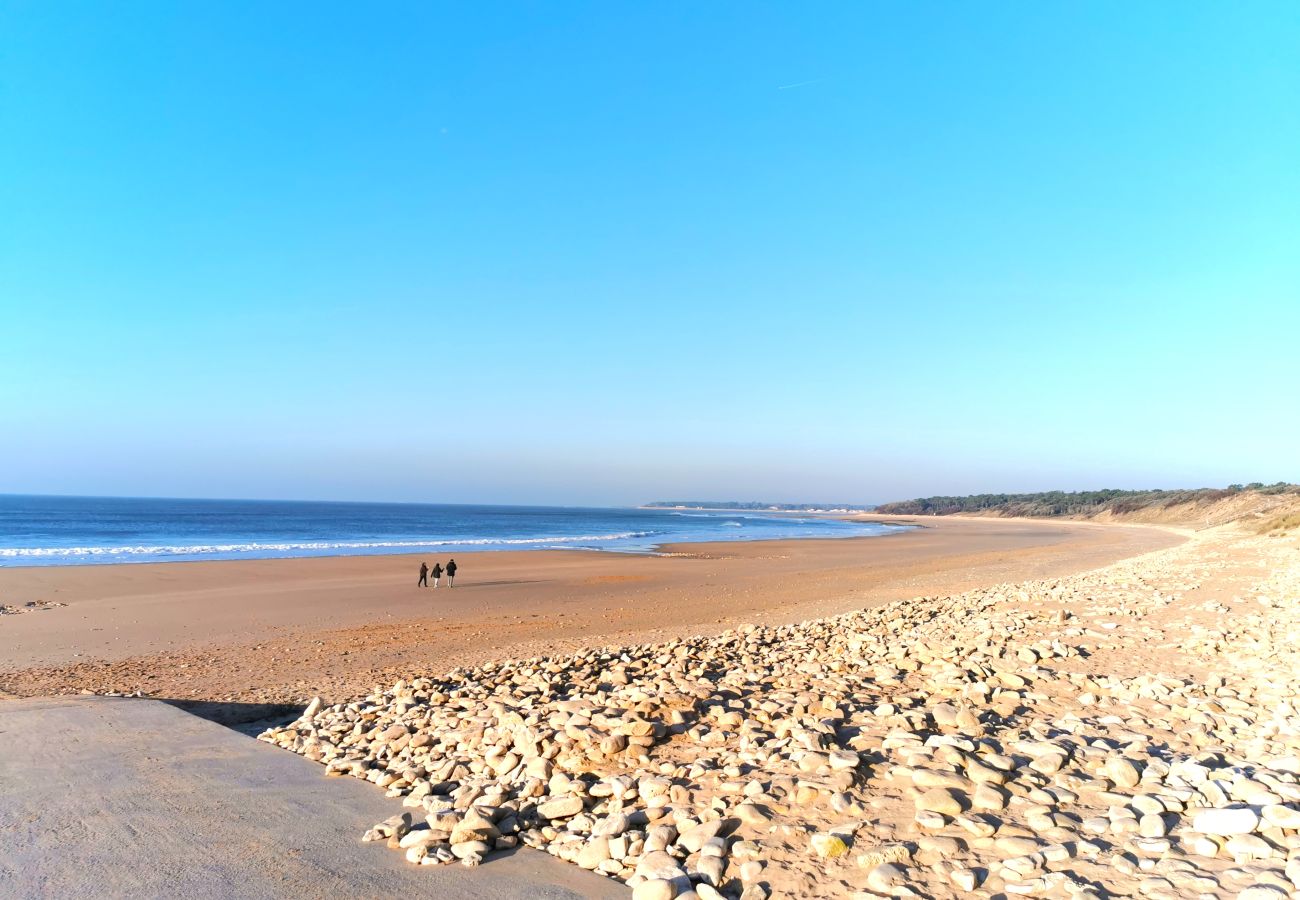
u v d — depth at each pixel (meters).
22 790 5.43
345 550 49.72
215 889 3.90
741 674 8.17
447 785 5.51
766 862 3.89
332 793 5.52
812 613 20.03
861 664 8.59
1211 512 95.75
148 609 21.95
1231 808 3.97
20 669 13.63
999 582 26.91
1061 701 6.84
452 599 24.80
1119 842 3.87
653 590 27.53
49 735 6.89
